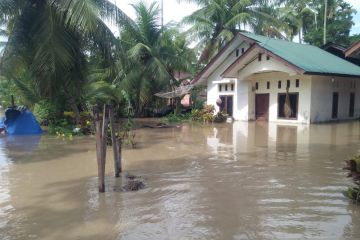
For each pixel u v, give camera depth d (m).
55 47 14.02
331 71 20.70
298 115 21.98
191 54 29.64
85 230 5.44
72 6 12.88
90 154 11.96
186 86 27.86
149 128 20.31
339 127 19.38
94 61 19.27
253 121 24.22
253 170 9.05
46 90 15.52
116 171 8.60
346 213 5.92
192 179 8.23
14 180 8.52
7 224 5.75
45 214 6.15
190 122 24.17
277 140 14.62
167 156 11.28
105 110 7.62
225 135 16.64
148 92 26.80
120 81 25.06
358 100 25.30
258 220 5.67
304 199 6.66
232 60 25.25
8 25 15.67
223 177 8.38
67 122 20.39
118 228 5.48
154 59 26.48
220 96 26.42
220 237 5.09
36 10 14.76
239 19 25.98
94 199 6.89
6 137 16.83
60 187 7.83
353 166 6.46
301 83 21.75
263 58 22.28
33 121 18.61
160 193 7.18
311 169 9.11
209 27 27.59
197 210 6.17
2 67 15.01
